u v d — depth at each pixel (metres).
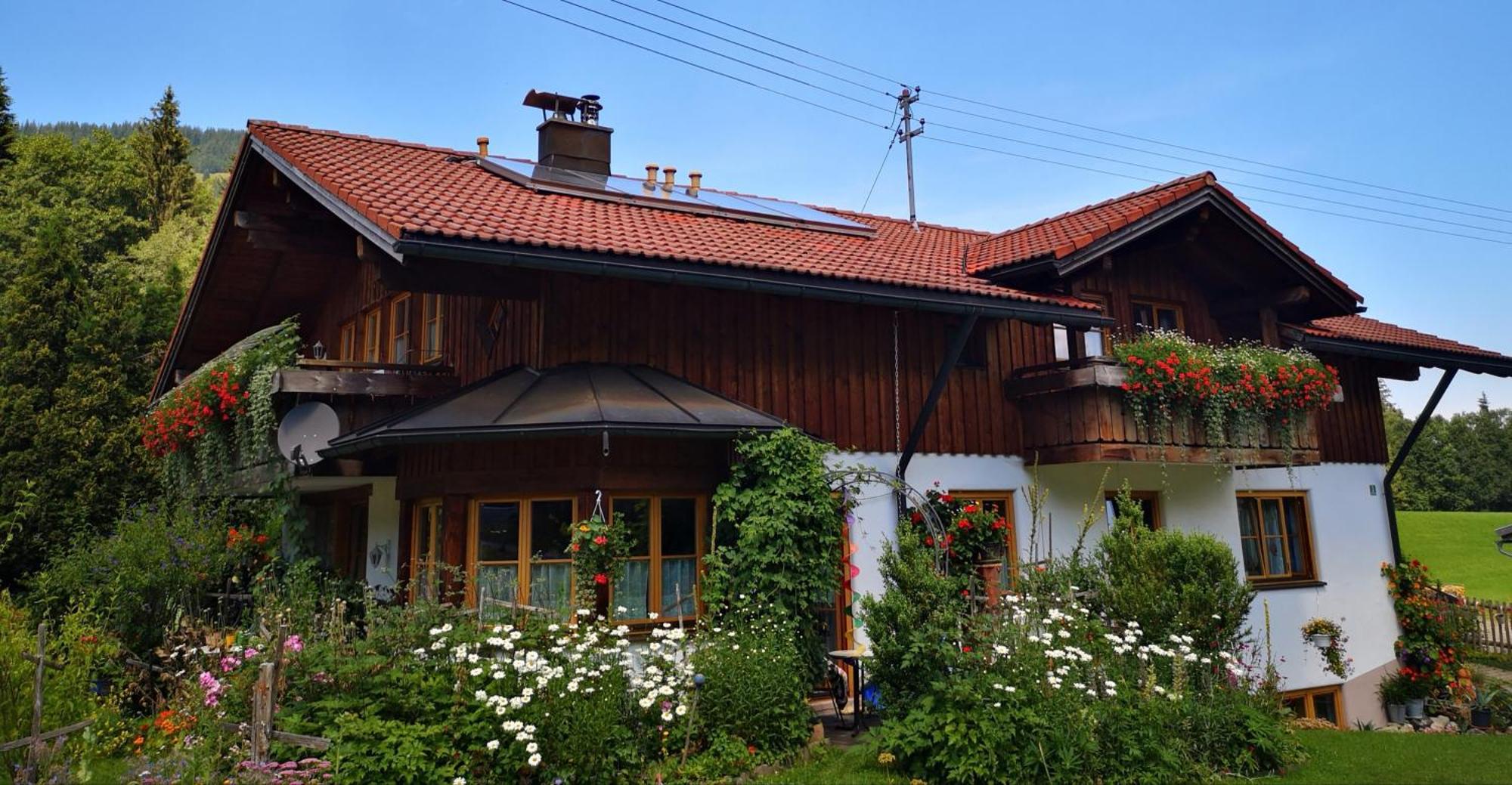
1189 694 7.53
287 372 8.89
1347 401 14.36
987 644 7.24
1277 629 12.56
